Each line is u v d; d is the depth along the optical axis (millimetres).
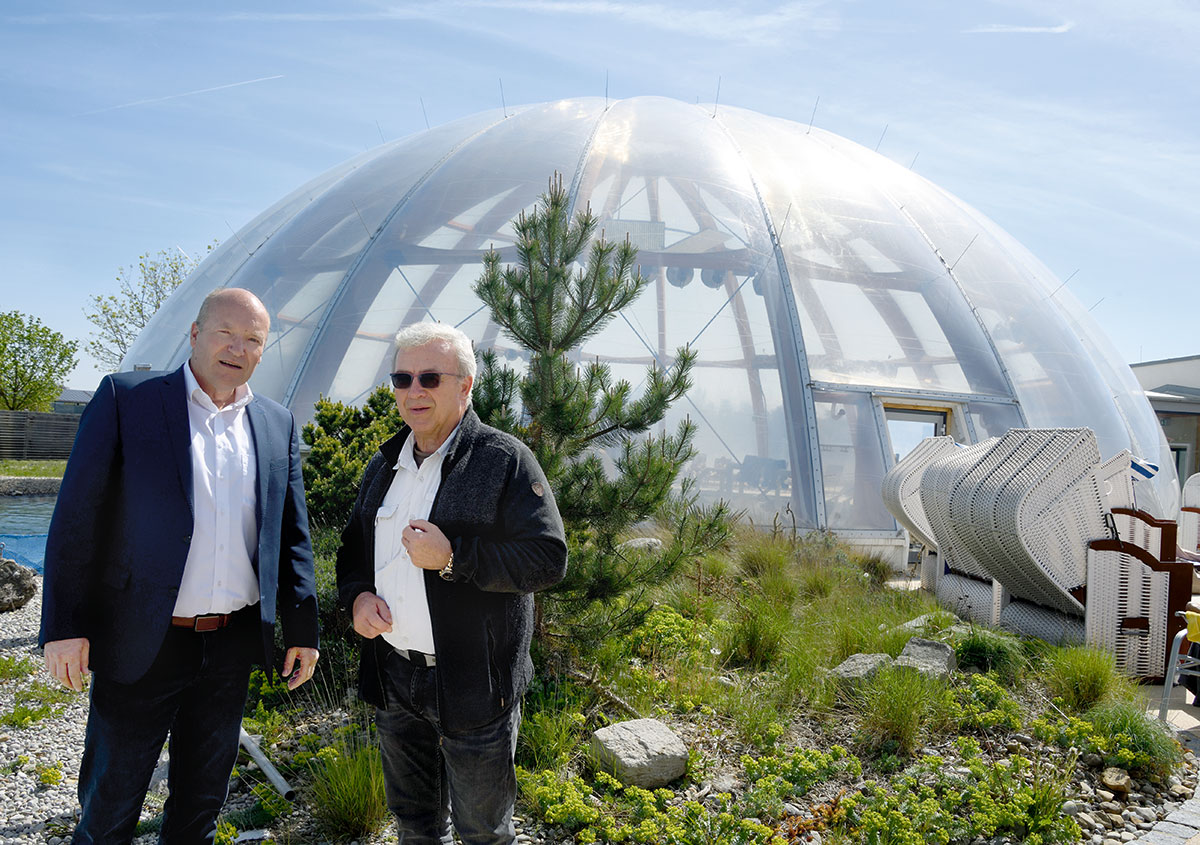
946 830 3613
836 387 10789
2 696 5230
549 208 5227
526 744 4223
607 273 5199
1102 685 5133
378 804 3520
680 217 12078
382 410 6957
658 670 5426
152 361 12953
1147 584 6223
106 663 2557
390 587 2639
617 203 12086
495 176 12578
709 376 10664
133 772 2619
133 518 2572
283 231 13055
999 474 6879
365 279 11477
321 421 6840
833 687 5117
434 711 2582
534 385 4938
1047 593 6648
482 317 10844
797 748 4289
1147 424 13305
